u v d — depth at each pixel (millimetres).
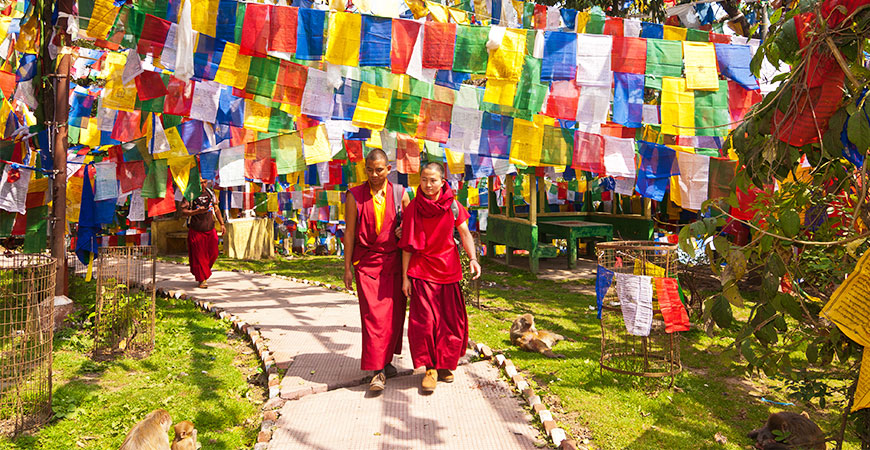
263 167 7121
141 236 11383
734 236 6105
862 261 2223
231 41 5203
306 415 4352
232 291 9234
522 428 4113
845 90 2357
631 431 4207
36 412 4289
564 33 5703
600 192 14859
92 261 6953
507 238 12484
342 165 11375
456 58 5547
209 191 9281
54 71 6465
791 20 2539
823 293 3037
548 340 6301
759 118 2693
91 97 7414
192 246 9258
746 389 5172
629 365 5609
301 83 5707
